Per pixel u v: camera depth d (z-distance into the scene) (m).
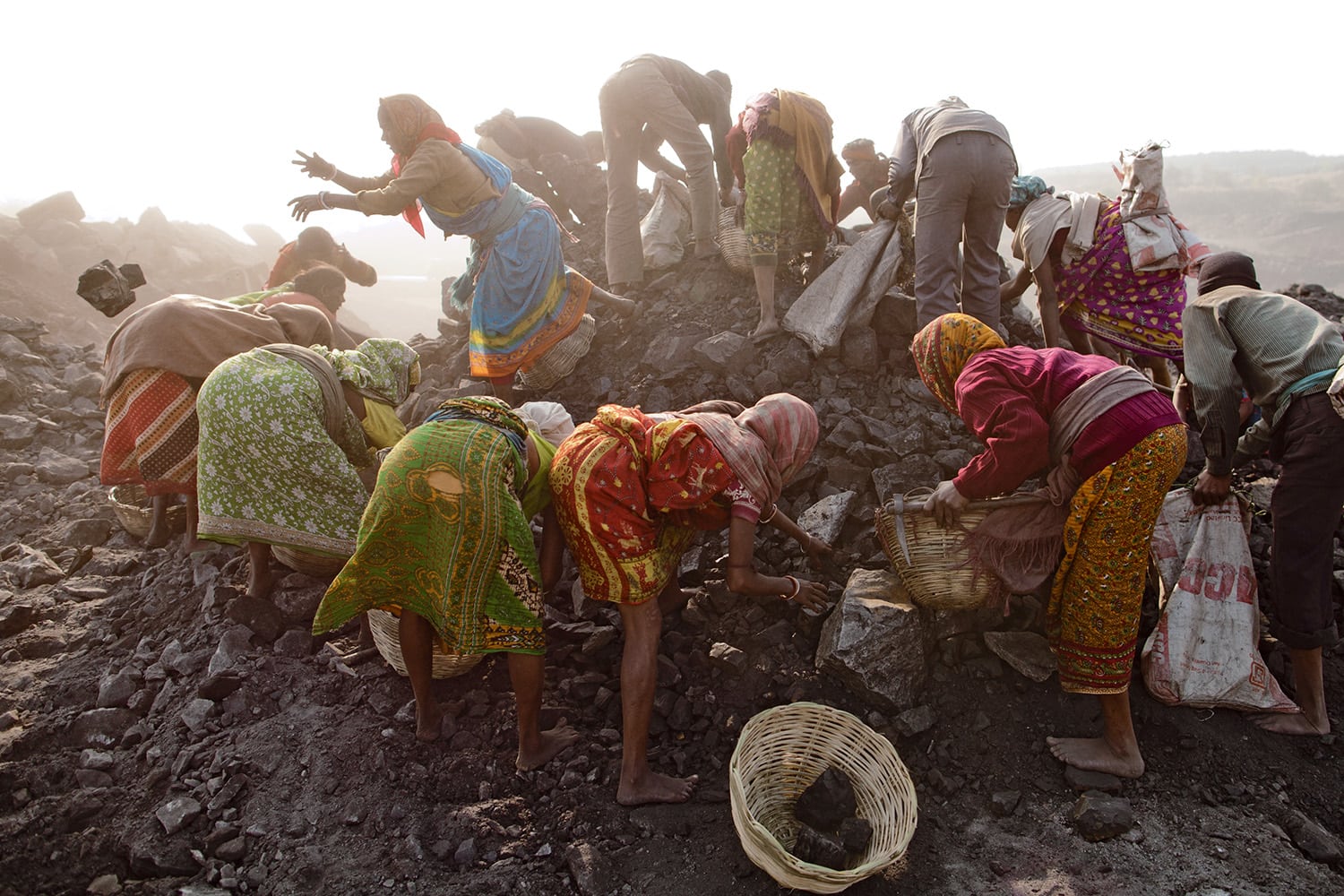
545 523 3.44
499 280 4.61
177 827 3.04
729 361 4.82
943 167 4.18
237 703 3.54
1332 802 3.14
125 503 4.95
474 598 3.01
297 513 3.63
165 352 3.88
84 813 3.12
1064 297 4.45
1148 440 2.87
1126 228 4.18
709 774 3.25
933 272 4.32
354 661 3.73
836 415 4.54
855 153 6.84
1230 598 3.44
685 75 5.55
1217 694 3.36
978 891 2.79
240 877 2.89
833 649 3.35
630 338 5.38
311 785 3.20
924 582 3.36
